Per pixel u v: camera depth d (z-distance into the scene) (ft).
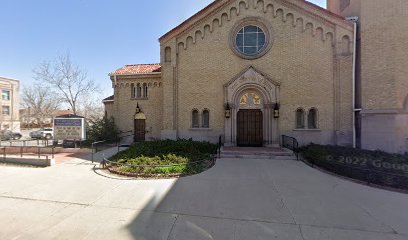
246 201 19.08
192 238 13.33
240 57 47.37
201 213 16.79
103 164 32.12
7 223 15.21
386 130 36.32
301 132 45.14
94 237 13.38
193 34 48.91
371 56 38.24
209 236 13.55
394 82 35.76
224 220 15.64
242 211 17.10
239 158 37.35
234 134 46.80
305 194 20.70
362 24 39.65
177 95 49.70
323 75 44.78
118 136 59.00
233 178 25.91
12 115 137.49
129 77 59.11
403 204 18.39
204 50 48.78
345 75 43.50
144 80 58.70
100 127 58.23
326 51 44.75
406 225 14.87
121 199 19.70
